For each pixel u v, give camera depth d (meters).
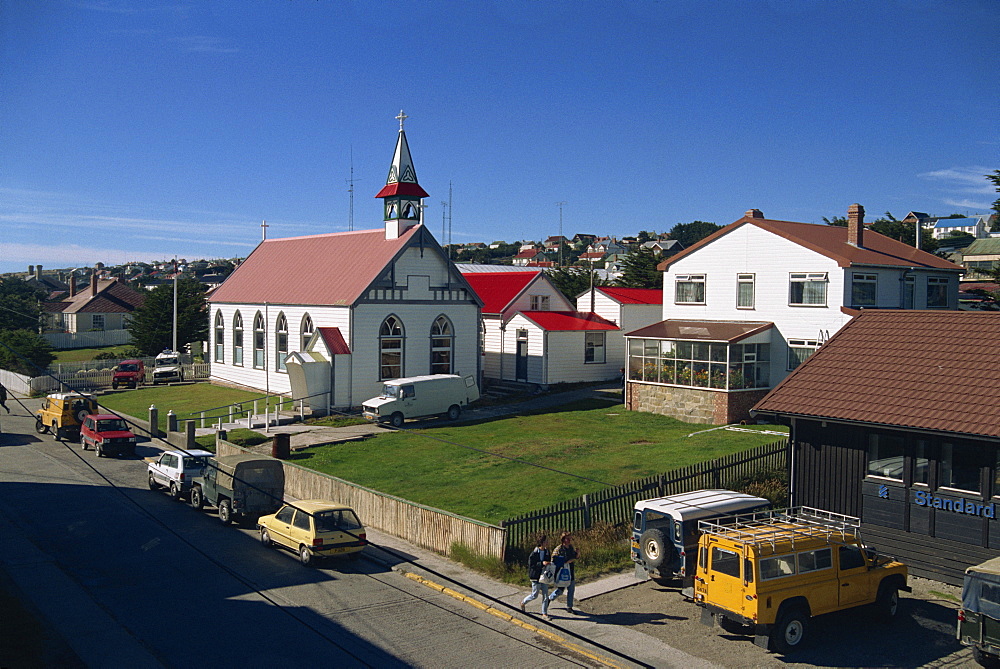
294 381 42.19
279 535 22.97
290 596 19.36
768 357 39.69
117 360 64.62
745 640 16.69
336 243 51.12
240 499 25.75
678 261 44.41
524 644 16.59
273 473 26.47
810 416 21.20
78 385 57.72
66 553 22.67
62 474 33.31
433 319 45.62
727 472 26.19
